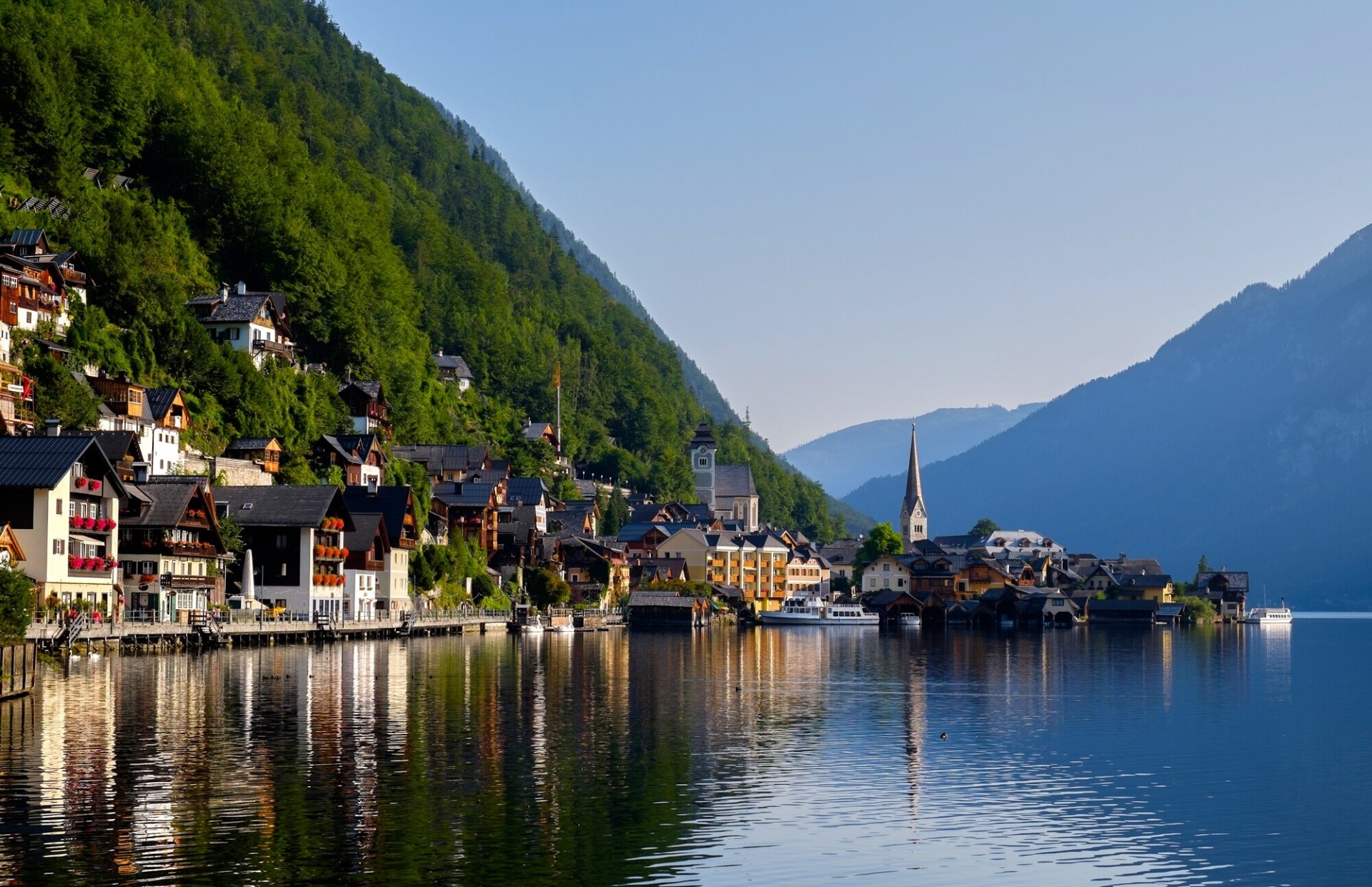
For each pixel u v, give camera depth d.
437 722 75.69
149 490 127.19
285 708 79.06
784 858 48.34
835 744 72.38
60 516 109.06
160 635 114.88
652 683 104.50
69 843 46.88
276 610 139.12
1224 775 65.50
